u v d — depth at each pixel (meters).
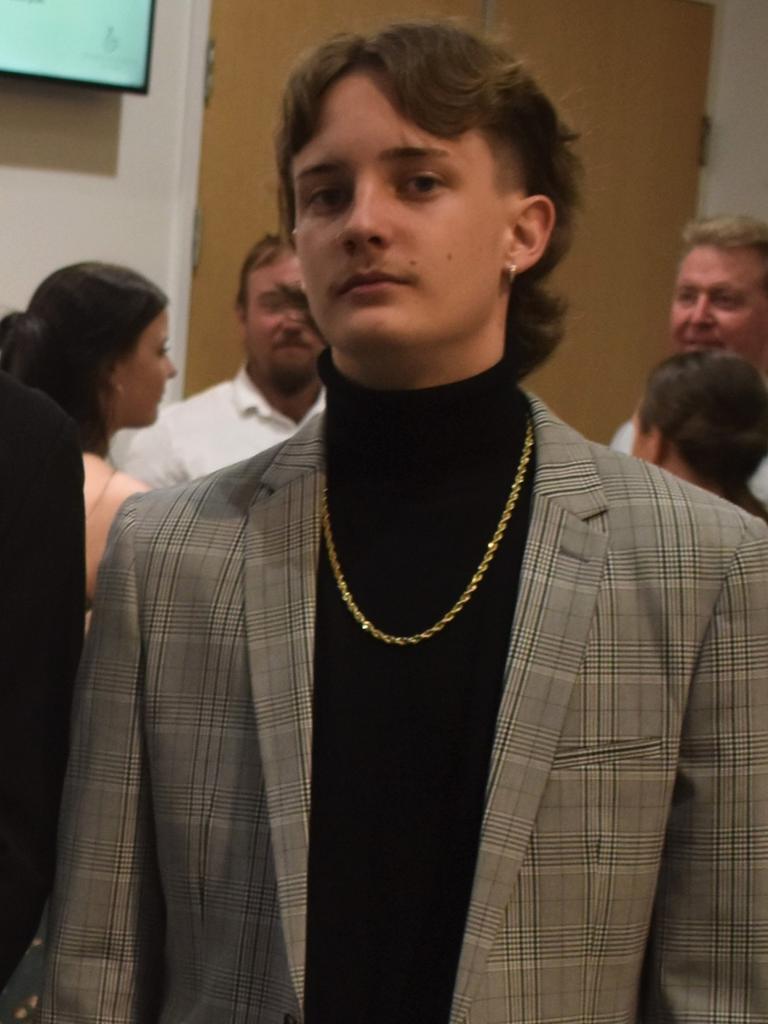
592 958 1.11
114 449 3.43
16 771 1.25
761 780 1.13
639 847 1.12
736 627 1.14
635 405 4.38
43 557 1.28
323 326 1.16
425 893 1.11
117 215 3.54
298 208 1.19
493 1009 1.07
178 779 1.17
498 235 1.18
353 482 1.22
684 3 4.31
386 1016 1.10
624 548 1.16
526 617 1.13
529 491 1.21
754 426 2.18
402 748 1.14
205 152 3.64
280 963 1.10
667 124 4.33
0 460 1.27
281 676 1.14
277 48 3.69
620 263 4.31
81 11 3.37
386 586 1.18
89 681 1.22
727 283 2.81
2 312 3.21
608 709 1.12
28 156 3.41
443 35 1.17
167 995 1.19
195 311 3.67
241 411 3.26
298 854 1.10
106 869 1.20
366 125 1.13
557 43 4.12
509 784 1.09
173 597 1.20
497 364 1.20
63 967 1.20
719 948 1.14
